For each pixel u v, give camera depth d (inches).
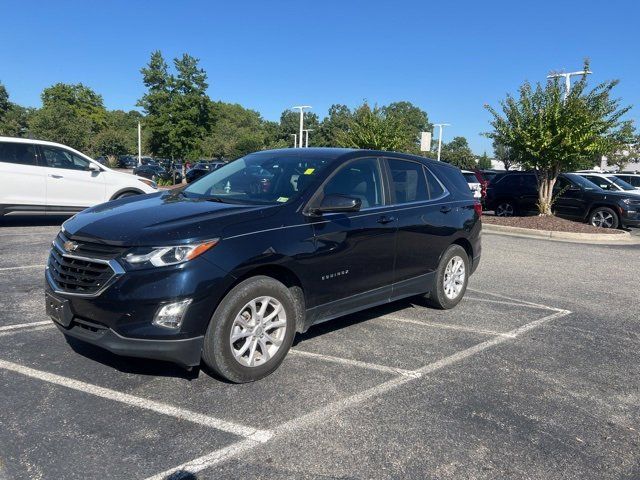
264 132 3472.0
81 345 178.9
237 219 155.6
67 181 430.6
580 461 124.7
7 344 177.6
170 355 140.3
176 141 1164.5
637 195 603.8
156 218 153.6
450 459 122.6
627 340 213.3
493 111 613.9
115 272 138.2
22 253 324.2
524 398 156.1
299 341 195.0
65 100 3152.1
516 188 696.4
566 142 553.9
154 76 1151.6
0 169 403.2
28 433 124.8
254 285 153.3
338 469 116.7
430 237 224.2
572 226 558.3
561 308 258.1
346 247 182.2
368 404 147.2
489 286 300.7
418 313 238.2
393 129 1052.5
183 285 139.0
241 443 125.0
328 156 198.1
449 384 163.2
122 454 118.5
